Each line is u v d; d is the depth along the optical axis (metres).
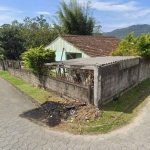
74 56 13.49
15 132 5.03
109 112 5.81
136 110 6.05
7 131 5.10
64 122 5.45
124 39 11.90
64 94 7.61
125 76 7.62
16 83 11.12
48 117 5.94
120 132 4.75
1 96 8.70
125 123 5.19
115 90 6.98
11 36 19.62
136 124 5.14
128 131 4.79
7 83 11.83
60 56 13.37
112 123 5.16
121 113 5.75
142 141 4.31
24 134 4.90
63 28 24.31
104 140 4.42
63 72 7.78
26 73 11.21
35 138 4.67
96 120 5.32
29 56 9.16
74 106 6.26
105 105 6.36
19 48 20.45
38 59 9.07
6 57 19.06
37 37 22.70
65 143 4.38
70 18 23.59
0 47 19.33
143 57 9.25
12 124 5.55
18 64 12.67
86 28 24.58
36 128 5.23
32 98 7.91
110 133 4.72
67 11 23.41
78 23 23.94
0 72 16.86
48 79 8.65
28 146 4.30
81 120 5.38
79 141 4.44
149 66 10.48
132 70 8.24
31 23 28.59
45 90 9.02
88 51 11.51
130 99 7.04
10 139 4.66
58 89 7.97
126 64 7.48
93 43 14.16
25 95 8.72
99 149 4.06
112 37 19.52
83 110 5.94
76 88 6.82
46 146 4.27
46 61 9.27
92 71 6.14
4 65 18.03
